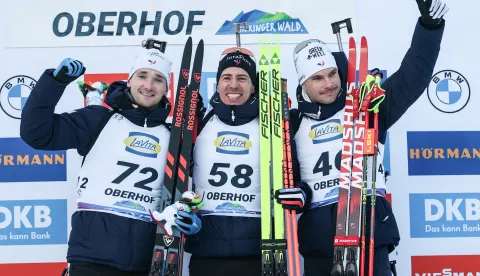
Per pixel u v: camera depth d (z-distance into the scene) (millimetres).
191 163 4500
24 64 5121
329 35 5180
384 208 4301
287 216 4254
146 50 4426
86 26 5145
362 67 4457
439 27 4078
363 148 4262
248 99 4414
